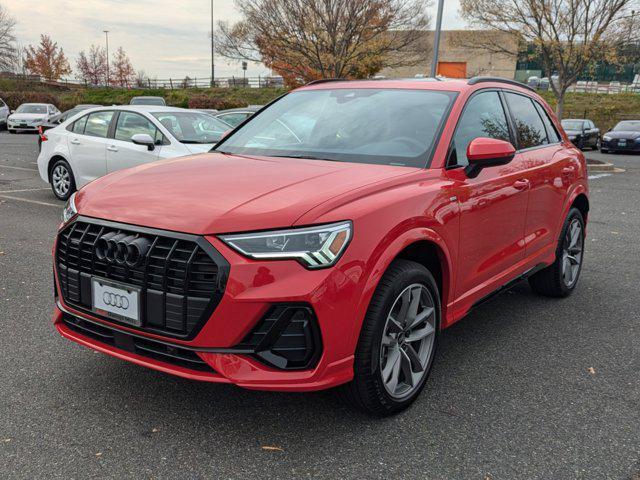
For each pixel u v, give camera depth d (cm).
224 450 263
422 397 319
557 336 417
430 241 300
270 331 248
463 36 2561
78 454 258
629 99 4612
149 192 287
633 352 391
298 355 255
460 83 391
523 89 469
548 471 254
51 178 930
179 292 252
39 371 336
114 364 347
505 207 378
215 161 343
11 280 506
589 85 5109
